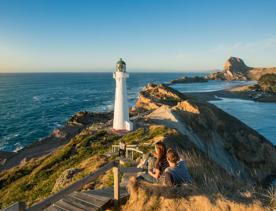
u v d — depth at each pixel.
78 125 55.19
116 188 8.16
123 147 19.17
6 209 5.31
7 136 58.38
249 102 109.25
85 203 8.12
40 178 23.11
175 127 36.78
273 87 141.25
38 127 66.88
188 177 7.91
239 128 43.31
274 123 69.88
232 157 38.03
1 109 94.62
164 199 7.39
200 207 7.01
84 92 164.88
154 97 77.44
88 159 22.06
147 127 35.59
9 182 26.02
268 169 37.47
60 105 105.38
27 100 122.44
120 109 37.75
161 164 8.38
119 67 37.53
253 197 7.16
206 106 45.81
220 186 7.86
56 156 28.56
